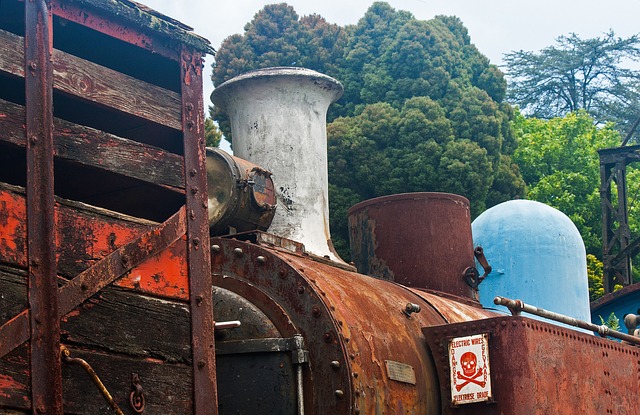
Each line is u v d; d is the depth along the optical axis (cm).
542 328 661
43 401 393
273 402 576
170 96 492
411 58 1931
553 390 655
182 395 458
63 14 444
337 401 567
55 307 404
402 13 2036
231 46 1959
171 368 456
